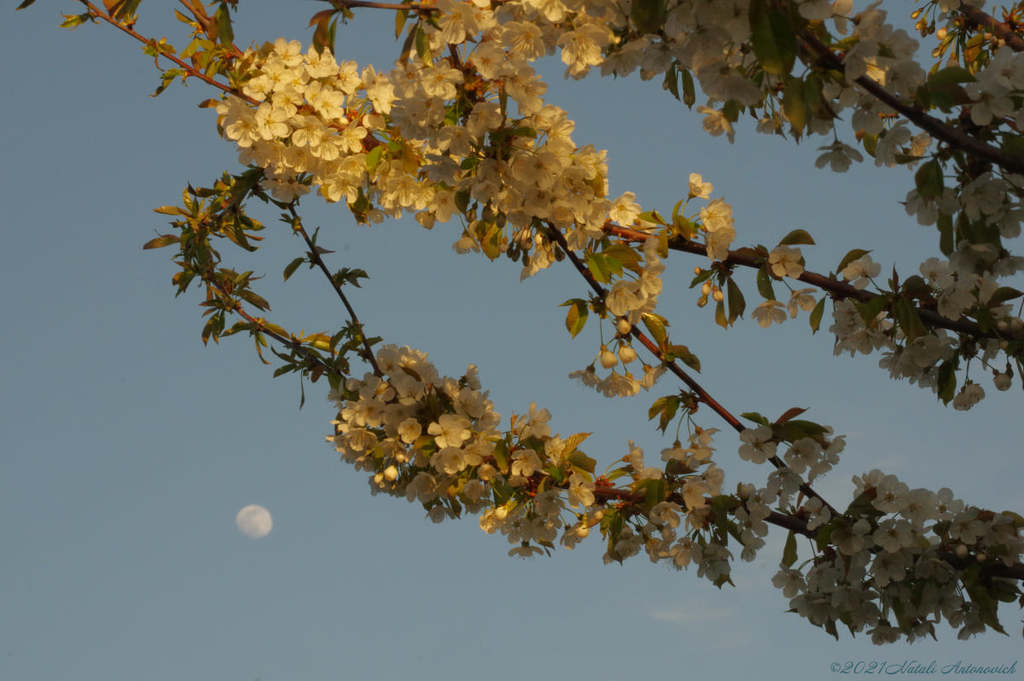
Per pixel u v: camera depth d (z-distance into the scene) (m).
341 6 3.05
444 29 2.97
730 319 3.54
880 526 3.27
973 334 3.50
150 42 3.84
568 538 3.55
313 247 4.14
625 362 3.46
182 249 4.30
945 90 2.70
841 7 2.70
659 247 3.29
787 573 3.51
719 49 2.52
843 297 3.54
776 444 3.35
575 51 2.96
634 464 3.53
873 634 3.48
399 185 3.57
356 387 3.86
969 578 3.35
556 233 3.40
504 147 3.11
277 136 3.57
